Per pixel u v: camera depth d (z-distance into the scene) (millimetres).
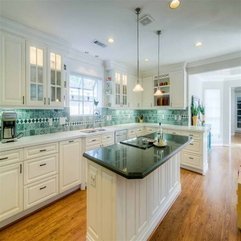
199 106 5227
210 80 6199
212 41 2896
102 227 1589
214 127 6344
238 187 1991
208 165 4145
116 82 4176
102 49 3283
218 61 3732
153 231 1964
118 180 1442
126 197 1557
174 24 2330
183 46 3117
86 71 3693
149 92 4863
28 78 2447
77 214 2250
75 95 3676
